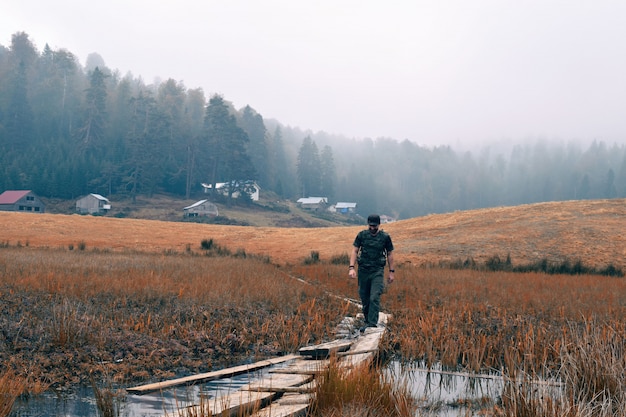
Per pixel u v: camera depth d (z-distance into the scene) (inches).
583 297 694.5
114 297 489.4
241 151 6205.7
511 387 208.1
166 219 5132.9
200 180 6510.8
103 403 209.6
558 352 314.5
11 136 6486.2
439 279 966.4
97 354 301.7
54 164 5826.8
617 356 251.8
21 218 2418.8
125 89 7721.5
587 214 2185.0
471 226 2171.5
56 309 397.1
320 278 941.2
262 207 6309.1
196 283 615.2
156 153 6146.7
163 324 393.1
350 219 7214.6
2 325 339.0
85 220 2541.8
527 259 1676.9
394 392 212.1
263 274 879.7
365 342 354.0
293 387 233.9
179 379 258.2
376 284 411.5
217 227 2684.5
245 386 247.4
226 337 366.6
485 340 346.6
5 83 7032.5
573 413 184.9
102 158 6461.6
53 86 7357.3
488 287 809.5
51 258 1008.9
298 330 401.1
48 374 261.7
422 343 354.3
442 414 213.5
